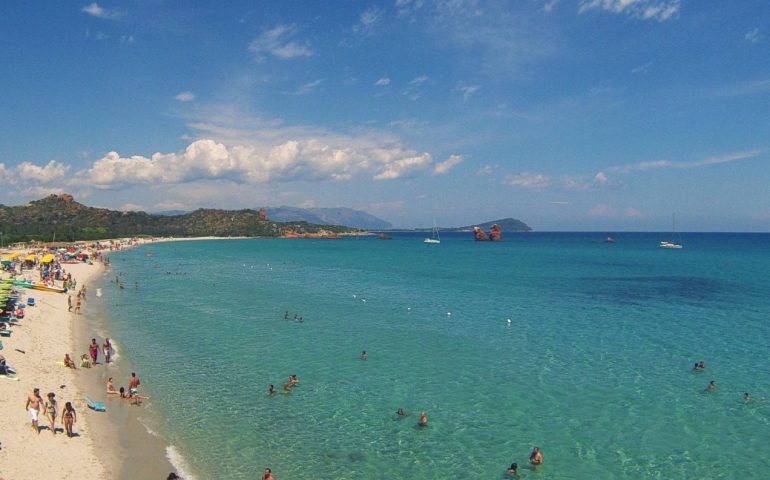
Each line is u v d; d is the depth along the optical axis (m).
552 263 120.44
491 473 19.08
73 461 18.62
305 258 143.12
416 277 87.81
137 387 27.52
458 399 26.55
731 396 26.77
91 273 90.75
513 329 43.38
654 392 27.41
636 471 19.19
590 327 44.09
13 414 21.80
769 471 19.12
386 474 18.94
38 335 37.31
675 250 184.12
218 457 19.98
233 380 29.47
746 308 53.44
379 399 26.53
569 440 21.78
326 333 41.84
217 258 141.38
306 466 19.47
